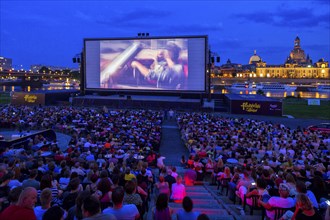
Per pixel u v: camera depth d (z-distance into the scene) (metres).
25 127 33.81
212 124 33.09
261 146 21.11
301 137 25.25
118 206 5.59
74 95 69.00
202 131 28.95
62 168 11.52
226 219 7.80
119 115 41.00
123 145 21.23
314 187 9.01
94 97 64.56
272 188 9.14
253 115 53.97
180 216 5.66
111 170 12.60
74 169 11.23
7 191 7.62
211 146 22.17
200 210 8.83
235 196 10.79
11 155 15.50
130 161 15.65
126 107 61.84
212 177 15.38
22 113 40.22
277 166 15.65
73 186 6.89
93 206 4.50
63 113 40.59
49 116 38.12
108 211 5.55
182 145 30.12
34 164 11.26
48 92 65.81
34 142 21.36
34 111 42.66
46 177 7.73
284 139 24.33
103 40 64.94
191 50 61.00
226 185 12.66
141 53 63.44
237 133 28.02
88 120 35.03
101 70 65.75
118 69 64.88
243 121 38.75
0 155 16.16
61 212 4.30
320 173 10.69
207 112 57.38
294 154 19.59
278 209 7.55
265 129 30.64
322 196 8.88
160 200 6.01
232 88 170.38
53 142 23.31
